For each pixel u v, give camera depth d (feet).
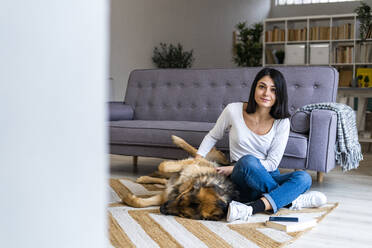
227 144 10.22
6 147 0.86
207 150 8.38
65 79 0.94
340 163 10.28
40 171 0.91
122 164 13.74
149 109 13.78
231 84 12.78
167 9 26.76
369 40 25.41
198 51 29.99
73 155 0.97
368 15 25.21
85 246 1.01
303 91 11.62
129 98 14.21
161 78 13.89
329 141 9.75
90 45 0.98
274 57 27.25
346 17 25.72
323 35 26.11
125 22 23.15
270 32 27.27
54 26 0.92
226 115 8.16
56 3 0.92
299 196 7.83
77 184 0.98
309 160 9.83
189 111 13.16
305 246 5.82
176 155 11.15
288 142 9.83
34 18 0.89
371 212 7.86
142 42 24.61
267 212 7.55
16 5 0.86
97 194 1.03
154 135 11.28
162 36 26.40
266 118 7.91
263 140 7.95
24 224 0.89
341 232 6.53
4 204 0.86
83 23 0.97
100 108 1.01
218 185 7.09
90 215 1.02
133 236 6.03
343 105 10.68
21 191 0.88
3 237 0.86
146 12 24.86
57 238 0.95
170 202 7.19
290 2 34.42
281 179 7.80
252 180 7.36
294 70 11.88
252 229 6.47
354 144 10.47
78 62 0.96
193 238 5.97
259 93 7.60
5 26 0.85
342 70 25.59
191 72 13.50
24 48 0.88
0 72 0.84
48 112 0.92
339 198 9.07
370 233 6.51
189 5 28.89
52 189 0.93
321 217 7.28
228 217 6.80
